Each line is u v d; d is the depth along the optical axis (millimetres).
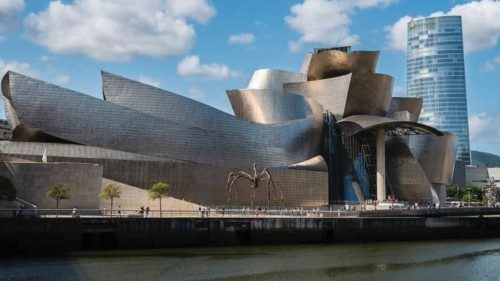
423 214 66812
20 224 41594
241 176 65688
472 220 60844
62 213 50688
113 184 55000
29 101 59906
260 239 49656
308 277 34750
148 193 56719
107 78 66688
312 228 51812
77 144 61062
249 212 57875
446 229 59250
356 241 53719
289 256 43188
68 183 52250
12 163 51250
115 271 34844
